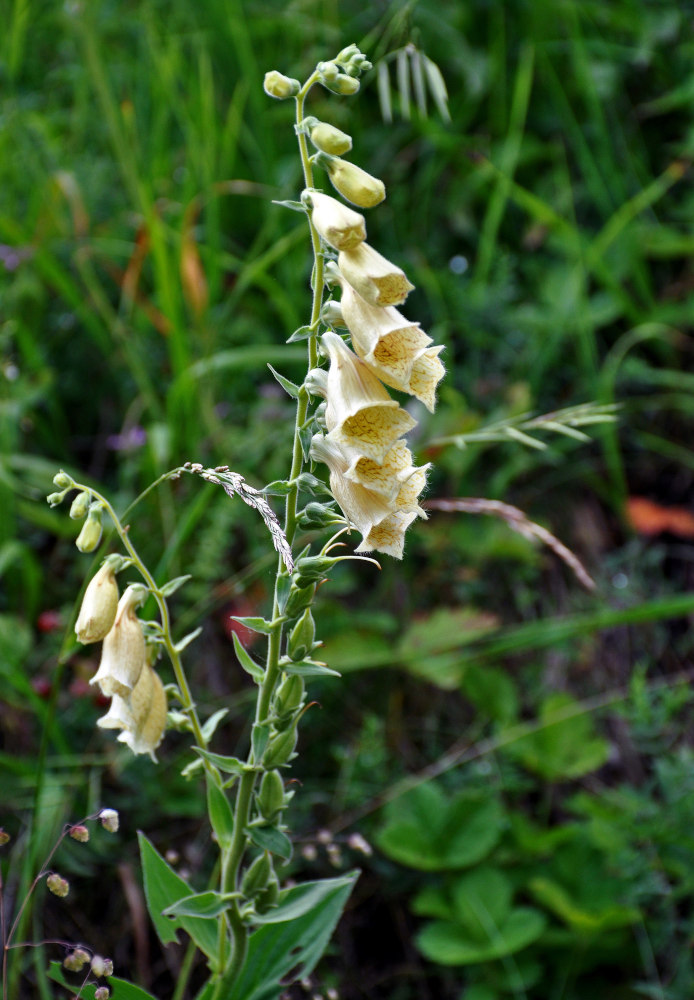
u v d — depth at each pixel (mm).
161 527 1004
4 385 1018
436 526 1075
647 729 896
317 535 938
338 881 688
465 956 822
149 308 1064
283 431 1021
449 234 1319
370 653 932
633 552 1126
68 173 1158
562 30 1396
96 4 1300
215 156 1227
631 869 831
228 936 706
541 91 1382
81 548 650
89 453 1154
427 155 1343
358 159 1277
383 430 630
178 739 929
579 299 1165
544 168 1373
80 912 860
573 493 1188
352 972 876
